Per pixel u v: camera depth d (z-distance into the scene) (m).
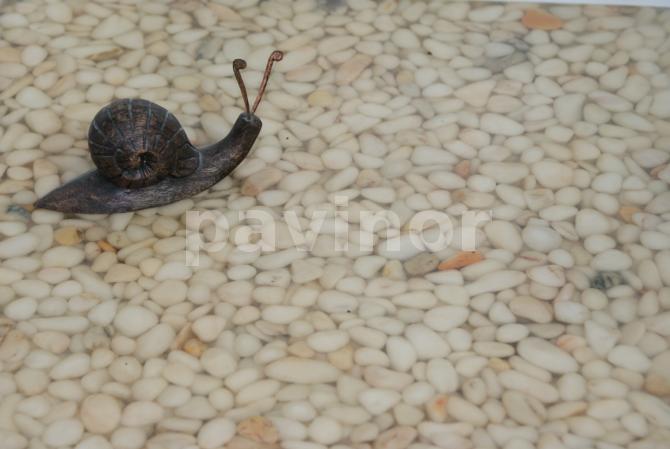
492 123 0.62
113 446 0.49
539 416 0.50
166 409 0.50
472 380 0.51
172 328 0.53
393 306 0.54
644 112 0.63
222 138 0.61
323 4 0.69
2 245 0.55
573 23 0.68
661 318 0.53
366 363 0.52
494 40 0.67
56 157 0.59
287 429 0.49
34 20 0.67
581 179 0.60
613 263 0.56
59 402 0.50
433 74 0.65
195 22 0.67
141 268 0.55
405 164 0.60
